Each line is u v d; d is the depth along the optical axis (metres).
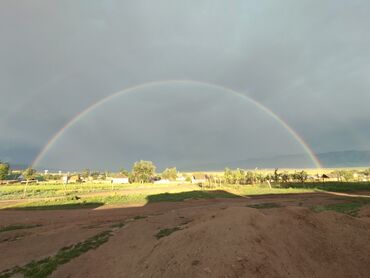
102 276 9.20
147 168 114.12
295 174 73.56
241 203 30.69
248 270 7.32
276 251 8.71
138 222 18.45
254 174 85.94
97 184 89.50
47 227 19.22
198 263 7.76
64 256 11.70
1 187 68.62
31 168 95.50
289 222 11.07
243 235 8.95
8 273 10.43
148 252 9.88
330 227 11.81
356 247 10.67
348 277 8.88
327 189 47.50
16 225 20.59
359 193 41.50
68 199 38.25
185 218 19.78
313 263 8.98
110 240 13.99
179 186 76.62
